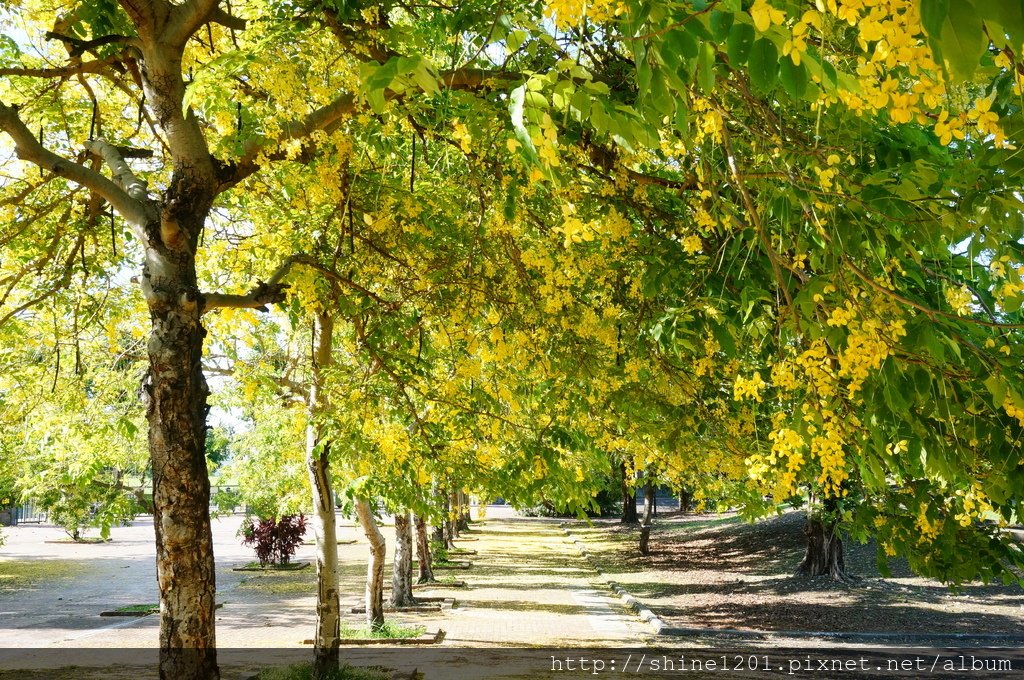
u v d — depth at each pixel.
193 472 4.30
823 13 1.96
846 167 2.97
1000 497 2.75
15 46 5.52
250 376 7.84
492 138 4.07
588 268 4.23
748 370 4.08
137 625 12.67
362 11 4.00
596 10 2.05
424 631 11.43
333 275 5.10
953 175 2.69
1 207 6.05
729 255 3.84
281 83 3.80
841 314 2.40
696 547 24.02
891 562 17.27
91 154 5.75
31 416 7.53
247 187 5.79
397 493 5.96
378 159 5.73
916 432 2.72
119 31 5.05
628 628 12.42
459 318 4.69
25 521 43.53
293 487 14.54
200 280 6.91
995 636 11.31
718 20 1.73
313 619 13.31
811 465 3.41
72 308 6.93
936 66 1.62
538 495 5.55
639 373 4.37
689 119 2.86
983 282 3.05
